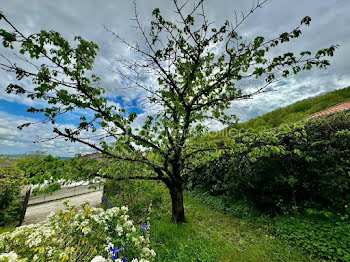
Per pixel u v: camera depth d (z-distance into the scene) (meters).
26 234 2.21
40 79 2.23
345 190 3.87
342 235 3.16
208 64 3.34
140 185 5.01
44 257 1.83
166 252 3.13
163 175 4.50
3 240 2.06
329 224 3.58
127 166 3.60
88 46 2.31
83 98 2.67
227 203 6.08
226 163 6.10
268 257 3.08
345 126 4.15
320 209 4.12
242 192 5.79
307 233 3.52
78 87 2.46
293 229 3.81
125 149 3.15
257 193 5.26
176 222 4.46
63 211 2.60
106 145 2.95
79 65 2.41
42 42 1.94
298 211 4.37
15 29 1.75
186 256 2.96
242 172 5.49
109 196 6.44
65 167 2.43
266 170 4.90
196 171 8.80
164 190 8.31
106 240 2.34
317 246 3.08
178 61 2.95
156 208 5.81
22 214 5.52
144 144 3.21
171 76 3.38
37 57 2.02
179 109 3.50
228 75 2.89
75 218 2.47
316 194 4.29
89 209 2.59
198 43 2.66
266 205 5.11
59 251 1.87
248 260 3.00
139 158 3.43
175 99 3.44
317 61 2.20
